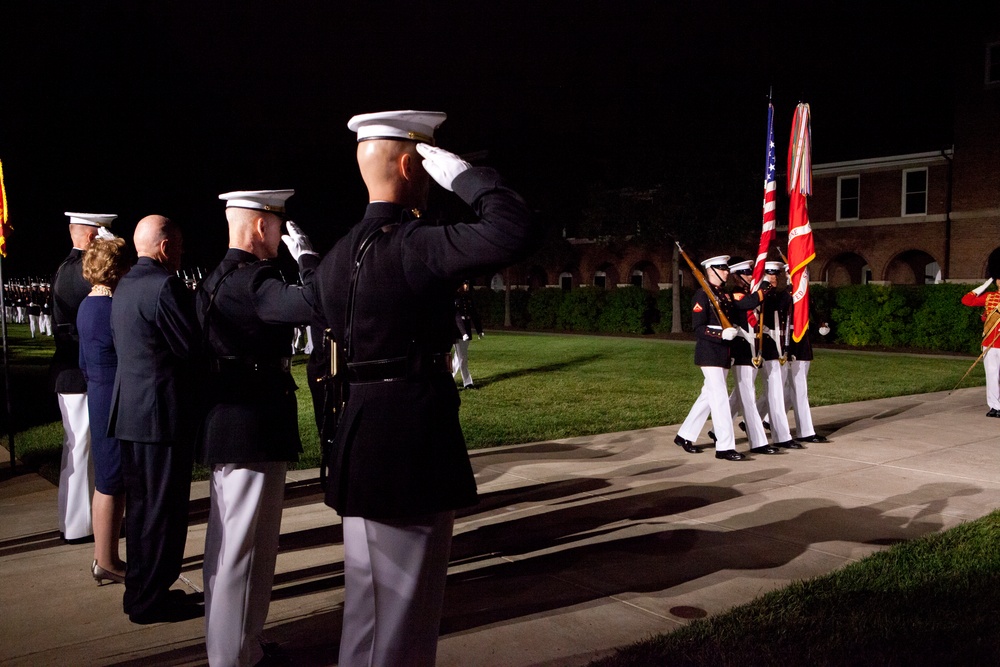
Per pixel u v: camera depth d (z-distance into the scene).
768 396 7.92
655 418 9.57
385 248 2.30
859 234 27.67
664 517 5.48
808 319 7.98
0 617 3.91
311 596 4.15
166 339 3.59
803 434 8.23
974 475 6.67
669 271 31.98
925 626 3.55
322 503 5.87
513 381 13.39
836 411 10.30
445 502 2.31
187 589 4.27
